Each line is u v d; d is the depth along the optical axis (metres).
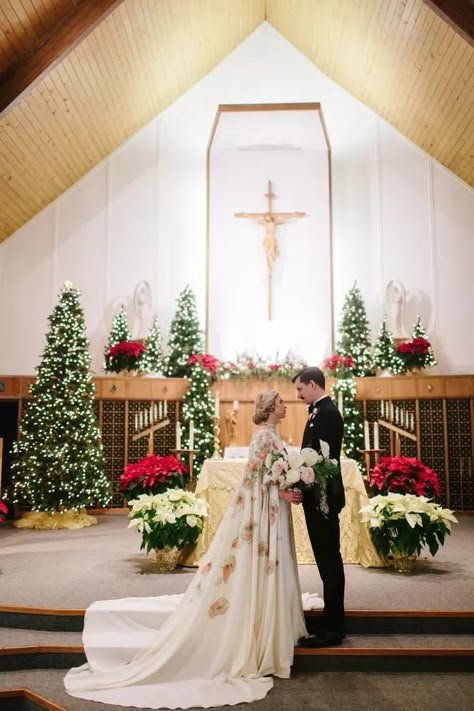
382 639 4.05
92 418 8.56
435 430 9.87
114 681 3.55
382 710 3.28
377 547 5.38
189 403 9.75
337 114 11.52
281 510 3.81
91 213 11.26
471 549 6.49
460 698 3.44
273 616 3.64
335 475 3.86
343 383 9.67
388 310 10.86
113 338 10.45
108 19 8.23
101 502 8.48
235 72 11.66
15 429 10.52
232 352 10.83
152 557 6.09
